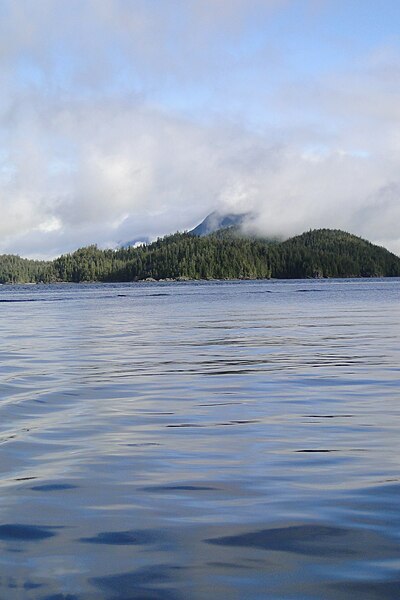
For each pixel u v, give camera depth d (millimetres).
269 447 10836
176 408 14422
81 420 13188
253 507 7867
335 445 10922
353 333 34844
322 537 6875
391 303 71750
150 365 22375
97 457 10289
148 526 7285
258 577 5953
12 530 7207
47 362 23594
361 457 10133
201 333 36219
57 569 6191
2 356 25672
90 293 146000
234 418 13273
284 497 8234
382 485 8664
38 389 17250
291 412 13852
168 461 10031
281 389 17000
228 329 38875
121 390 17016
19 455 10461
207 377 19297
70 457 10305
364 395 15930
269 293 114812
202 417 13391
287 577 5934
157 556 6465
